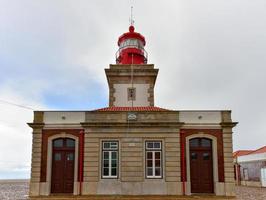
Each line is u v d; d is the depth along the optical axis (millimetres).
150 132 20219
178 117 20438
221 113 20547
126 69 25062
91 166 19797
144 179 19625
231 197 18797
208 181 19984
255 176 36000
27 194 22828
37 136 20281
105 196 18828
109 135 20203
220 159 20000
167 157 19906
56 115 20562
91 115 20500
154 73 25141
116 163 20031
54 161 20234
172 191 19469
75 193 19500
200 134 20266
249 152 42281
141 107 23422
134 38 28094
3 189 29672
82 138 20250
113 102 24844
